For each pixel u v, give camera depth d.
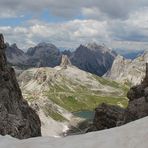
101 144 22.48
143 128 22.73
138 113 120.38
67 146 23.42
